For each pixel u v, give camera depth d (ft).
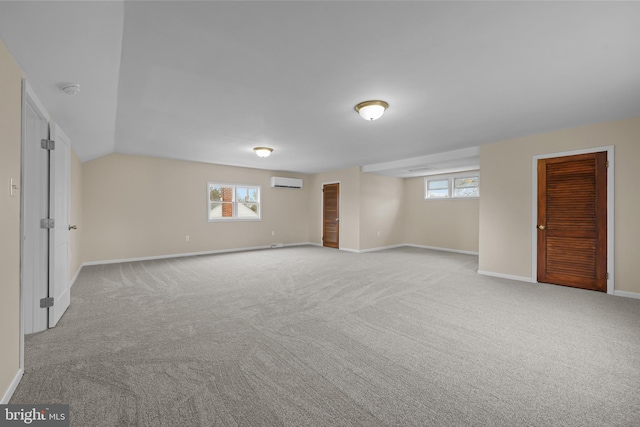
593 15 5.71
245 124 12.84
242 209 25.68
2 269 5.35
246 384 5.94
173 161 21.48
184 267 17.79
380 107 10.21
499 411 5.18
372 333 8.42
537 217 14.28
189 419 4.93
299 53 7.17
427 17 5.81
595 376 6.28
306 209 29.55
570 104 10.42
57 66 6.81
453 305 10.90
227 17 5.77
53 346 7.53
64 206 9.98
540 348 7.54
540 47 6.86
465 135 14.53
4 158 5.47
